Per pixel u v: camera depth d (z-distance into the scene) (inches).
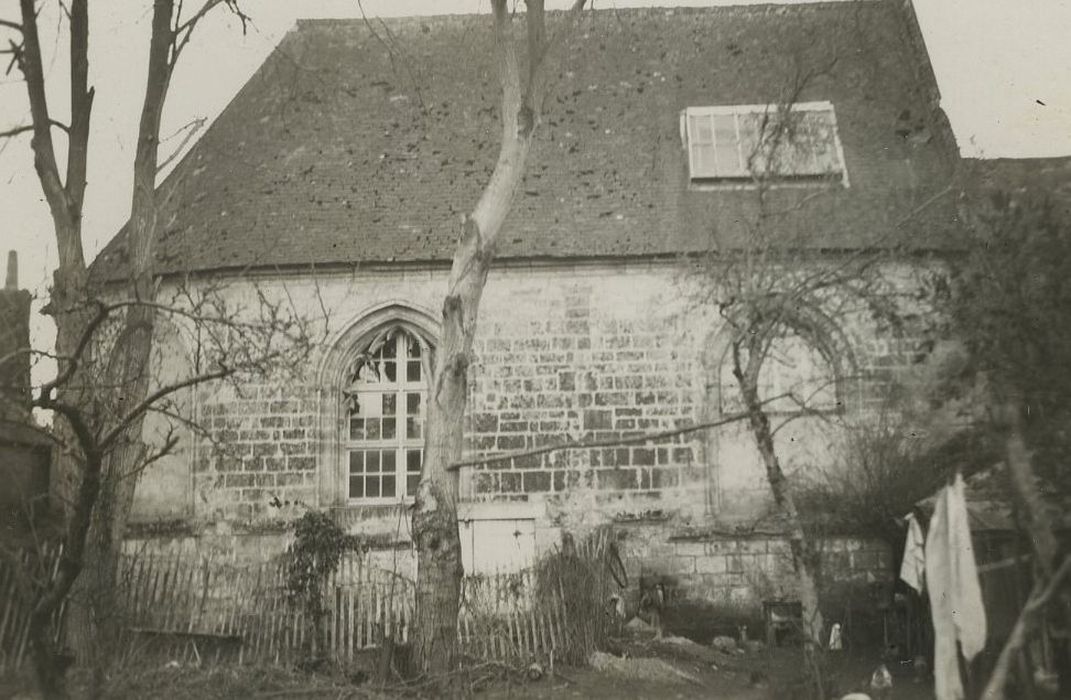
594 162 962.7
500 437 892.0
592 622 714.8
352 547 766.5
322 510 884.0
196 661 676.1
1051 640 569.9
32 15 673.6
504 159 668.1
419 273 908.0
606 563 792.3
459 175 957.8
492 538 877.2
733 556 866.8
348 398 916.6
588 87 1025.5
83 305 591.8
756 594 859.4
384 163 971.9
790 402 885.2
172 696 583.8
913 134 949.2
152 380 903.1
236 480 893.8
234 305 893.8
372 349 919.7
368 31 1081.4
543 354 900.0
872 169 924.0
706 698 613.3
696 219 907.4
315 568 737.0
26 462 762.8
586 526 877.2
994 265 574.2
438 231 914.7
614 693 626.5
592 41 1064.8
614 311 902.4
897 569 813.9
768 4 1075.9
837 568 842.8
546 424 892.0
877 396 866.8
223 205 947.3
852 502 847.1
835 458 861.8
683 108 997.2
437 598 618.2
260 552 881.5
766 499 875.4
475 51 1061.1
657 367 894.4
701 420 884.6
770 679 627.2
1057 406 552.7
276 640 717.9
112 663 596.7
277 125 1008.9
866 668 720.3
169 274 895.7
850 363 868.0
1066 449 547.8
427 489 629.9
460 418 643.5
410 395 916.6
